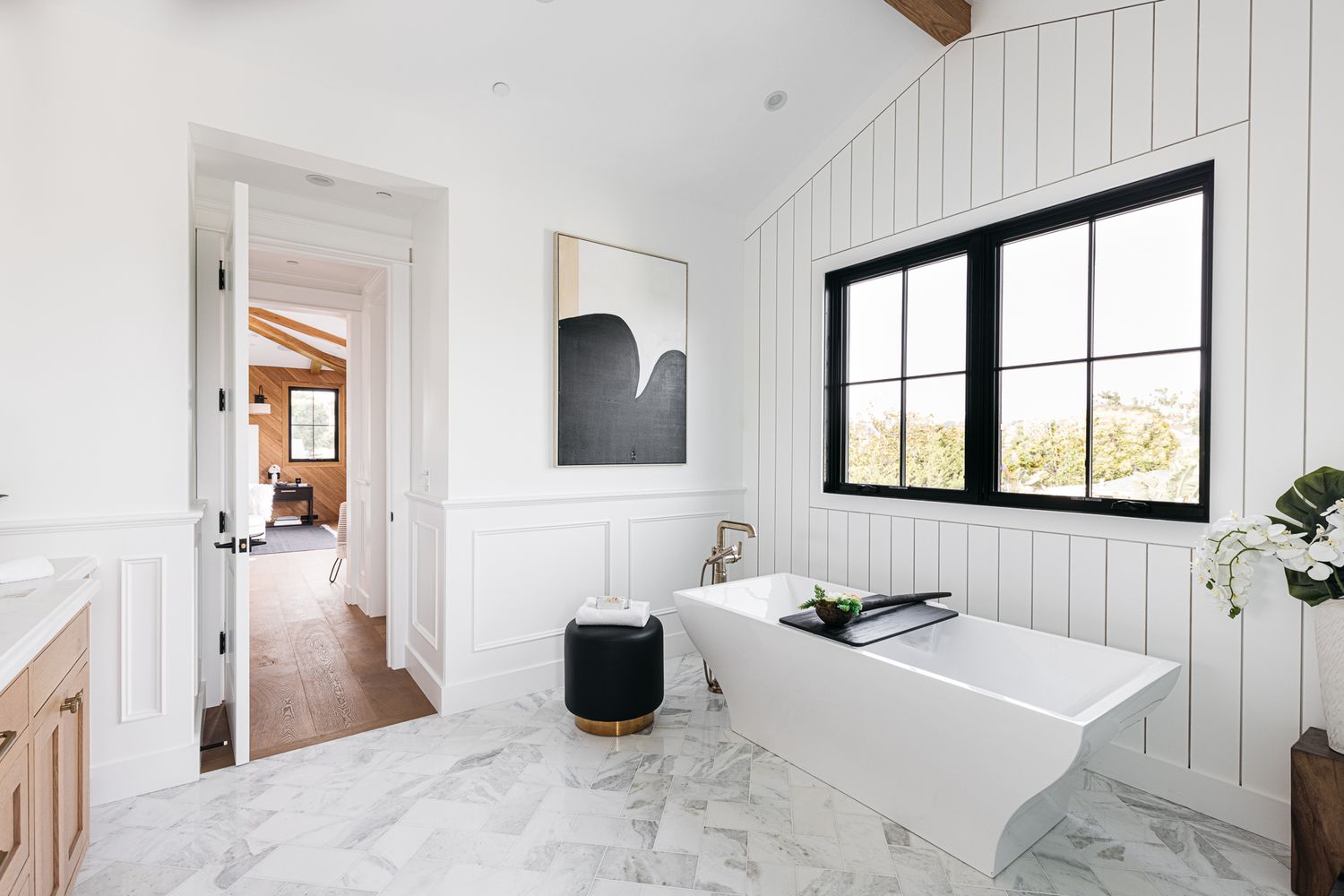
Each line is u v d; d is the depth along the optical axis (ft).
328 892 5.60
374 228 11.09
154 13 7.04
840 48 9.37
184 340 7.41
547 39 8.31
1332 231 6.03
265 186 9.94
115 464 7.03
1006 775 5.52
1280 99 6.31
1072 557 7.97
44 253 6.68
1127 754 7.50
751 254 12.80
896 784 6.59
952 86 9.21
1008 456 8.90
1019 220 8.50
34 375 6.64
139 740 7.13
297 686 10.39
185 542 7.38
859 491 10.78
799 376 11.75
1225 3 6.66
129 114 7.11
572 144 10.30
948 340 9.58
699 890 5.64
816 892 5.61
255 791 7.20
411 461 11.22
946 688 5.85
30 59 6.63
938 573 9.46
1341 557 5.40
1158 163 7.17
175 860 5.98
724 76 9.45
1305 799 5.57
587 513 10.81
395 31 7.84
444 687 9.32
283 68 8.04
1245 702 6.61
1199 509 6.96
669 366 11.80
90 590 5.74
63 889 5.11
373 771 7.68
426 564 10.24
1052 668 7.11
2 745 3.91
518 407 10.08
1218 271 6.75
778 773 7.65
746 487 12.98
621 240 11.23
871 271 10.57
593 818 6.72
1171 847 6.29
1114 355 7.81
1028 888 5.67
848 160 10.77
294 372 32.53
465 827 6.55
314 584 17.98
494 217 9.80
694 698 10.00
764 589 10.11
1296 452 6.27
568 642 8.84
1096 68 7.68
